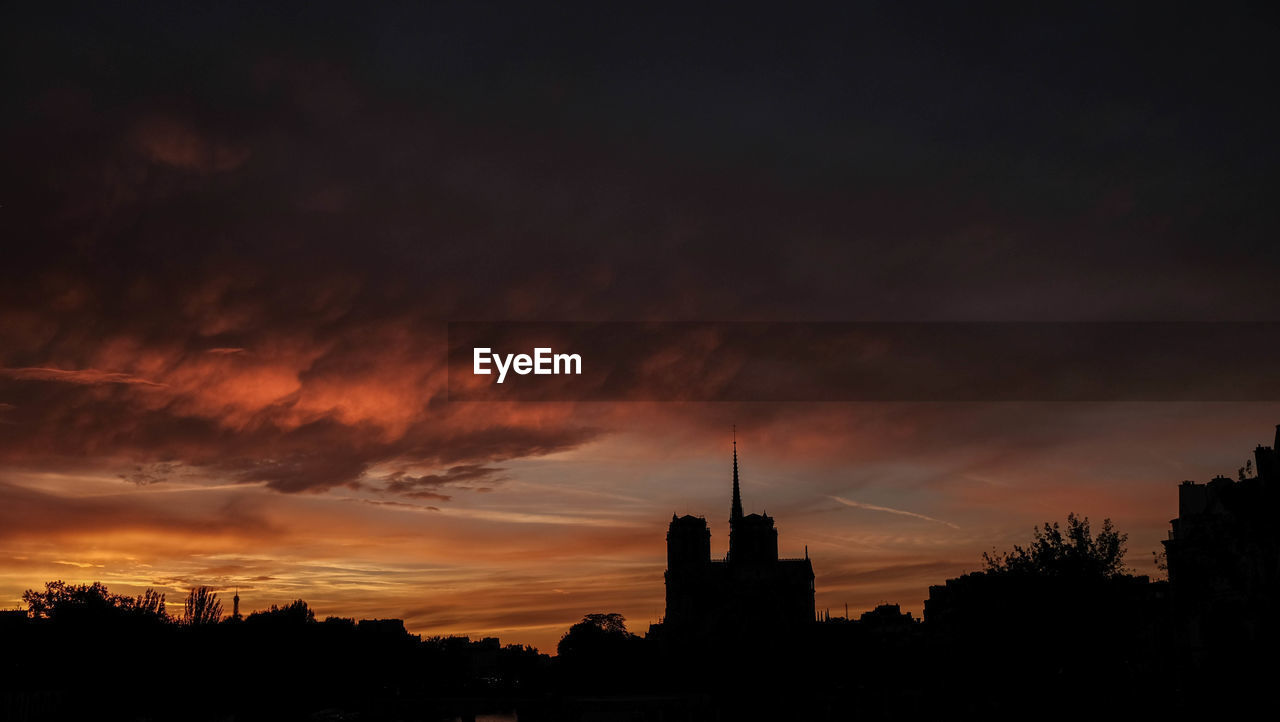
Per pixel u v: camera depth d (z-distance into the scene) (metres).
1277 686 57.38
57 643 149.88
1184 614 63.47
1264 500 57.66
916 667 186.25
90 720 144.75
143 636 155.62
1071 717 83.44
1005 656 86.00
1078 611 83.94
